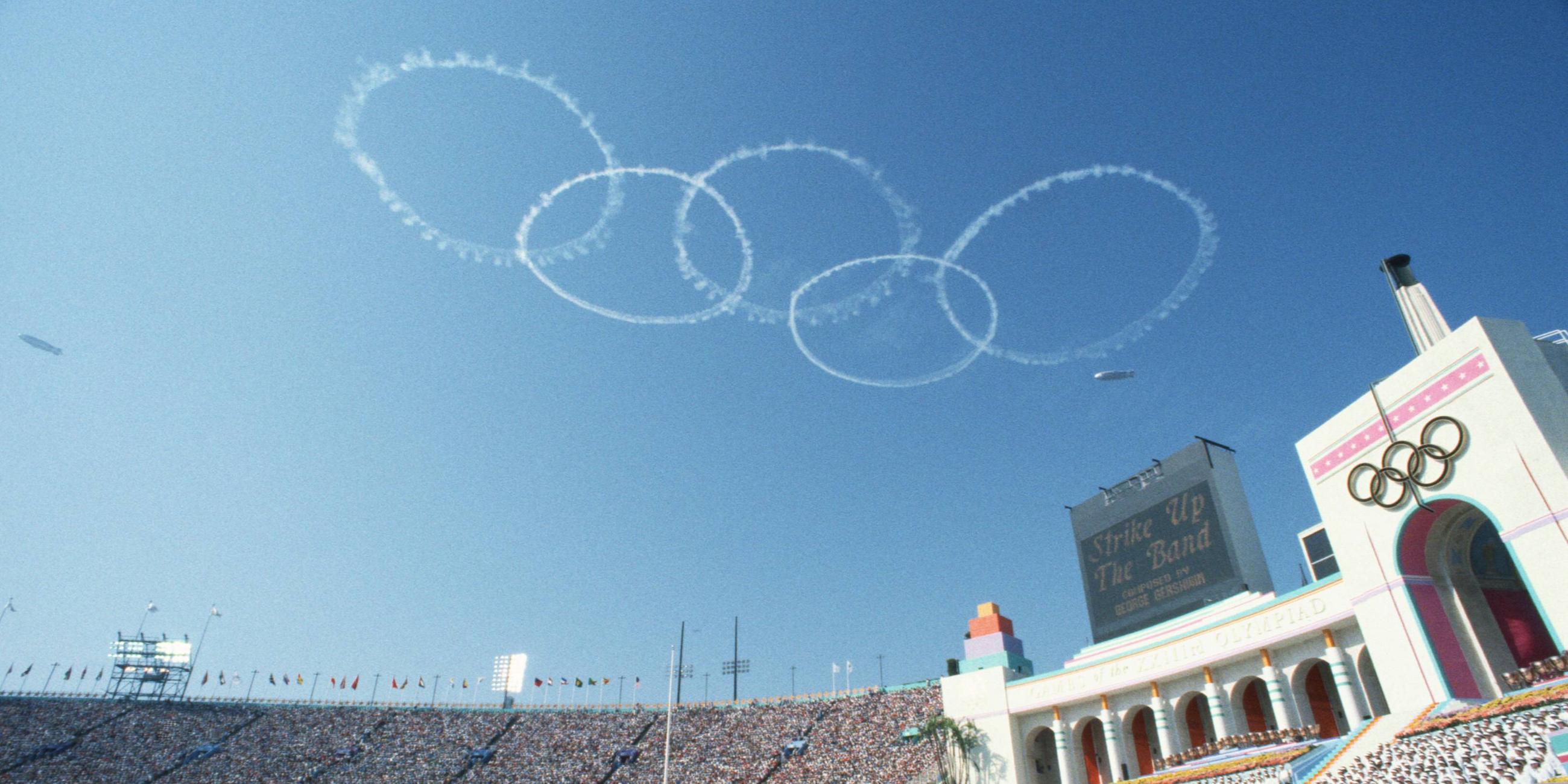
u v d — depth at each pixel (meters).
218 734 126.25
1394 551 47.19
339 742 125.00
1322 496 52.66
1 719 122.62
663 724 121.06
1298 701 54.78
